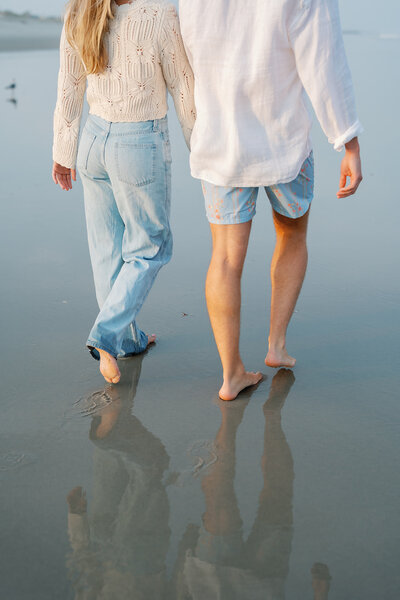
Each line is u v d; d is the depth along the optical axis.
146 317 2.86
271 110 2.06
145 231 2.33
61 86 2.26
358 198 4.55
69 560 1.53
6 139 6.28
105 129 2.22
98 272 2.47
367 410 2.17
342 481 1.80
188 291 3.13
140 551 1.56
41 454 1.93
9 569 1.50
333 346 2.60
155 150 2.23
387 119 6.85
